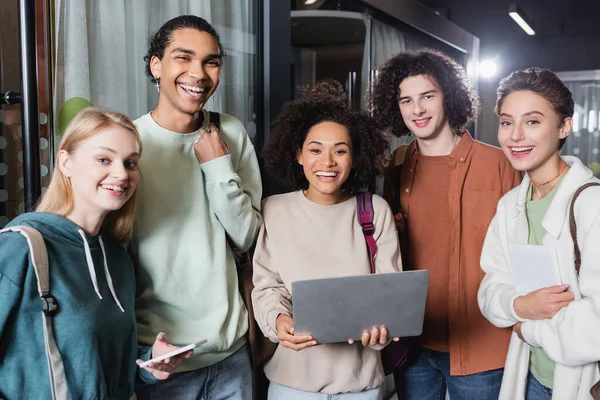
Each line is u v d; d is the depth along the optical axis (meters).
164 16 1.73
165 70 1.30
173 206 1.35
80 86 1.46
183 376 1.38
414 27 3.12
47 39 1.35
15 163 1.46
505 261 1.47
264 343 1.50
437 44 3.52
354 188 1.57
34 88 1.30
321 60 2.98
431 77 1.70
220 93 1.98
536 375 1.42
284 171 1.60
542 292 1.27
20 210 1.48
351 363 1.42
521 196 1.43
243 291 1.53
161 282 1.33
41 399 0.99
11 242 0.98
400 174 1.85
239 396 1.48
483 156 1.72
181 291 1.35
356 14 2.70
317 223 1.47
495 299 1.42
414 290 1.28
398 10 2.91
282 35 2.12
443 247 1.72
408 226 1.79
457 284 1.68
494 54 5.47
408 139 3.28
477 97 1.84
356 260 1.44
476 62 4.04
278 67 2.11
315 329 1.25
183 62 1.28
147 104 1.68
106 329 1.09
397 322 1.30
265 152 1.61
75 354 1.01
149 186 1.32
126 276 1.22
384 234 1.50
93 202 1.09
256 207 1.54
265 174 2.07
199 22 1.31
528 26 4.80
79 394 1.02
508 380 1.45
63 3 1.41
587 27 5.27
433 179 1.75
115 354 1.13
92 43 1.51
